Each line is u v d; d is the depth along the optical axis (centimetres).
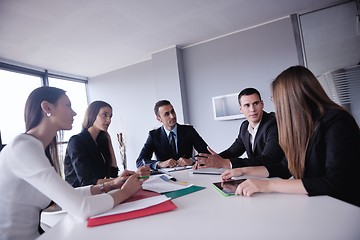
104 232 63
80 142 168
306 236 49
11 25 268
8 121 358
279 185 78
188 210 73
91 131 183
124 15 275
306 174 90
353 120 83
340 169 75
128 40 349
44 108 97
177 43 380
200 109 389
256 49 344
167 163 179
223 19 313
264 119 171
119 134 410
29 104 97
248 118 175
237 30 354
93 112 183
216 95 375
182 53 402
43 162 80
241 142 199
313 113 88
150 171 151
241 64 355
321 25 306
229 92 365
